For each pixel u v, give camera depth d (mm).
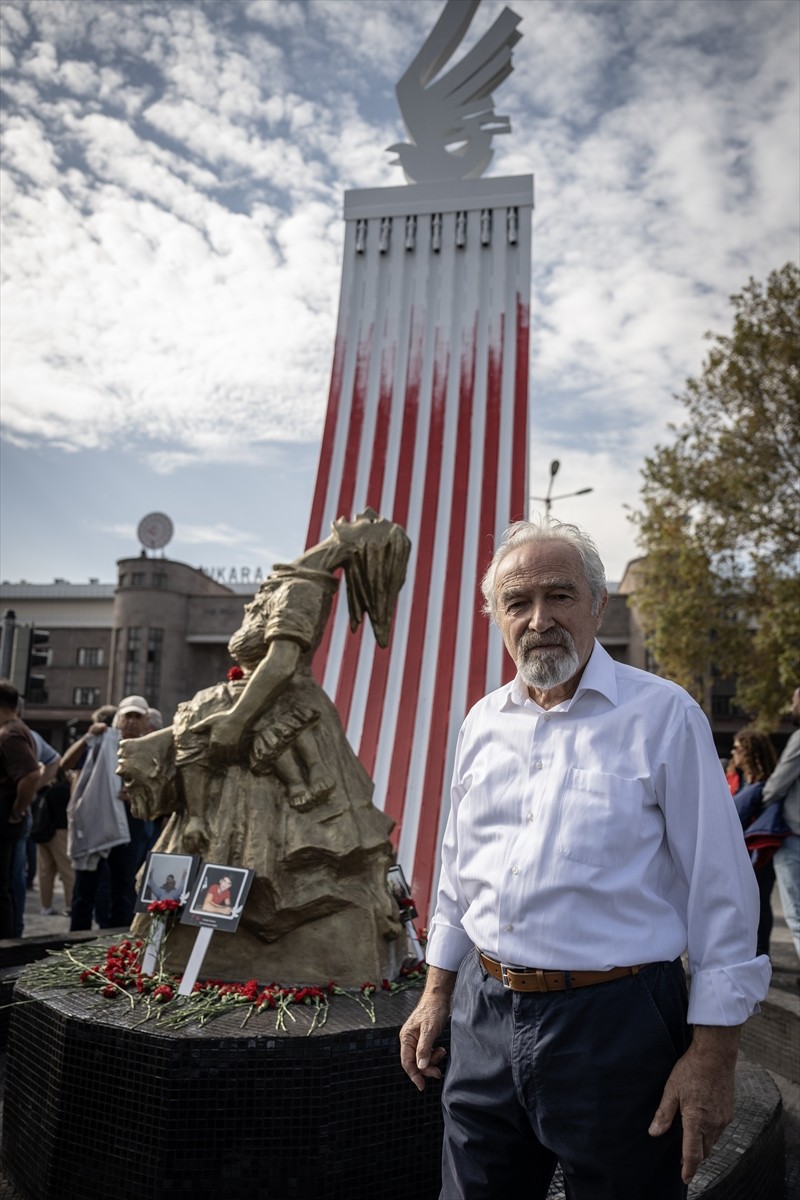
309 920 3258
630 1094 1527
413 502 6285
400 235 6902
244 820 3389
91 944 3600
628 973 1572
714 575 15594
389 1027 2586
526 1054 1592
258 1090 2428
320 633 3781
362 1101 2496
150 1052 2459
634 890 1581
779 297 15328
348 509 6359
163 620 32750
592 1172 1525
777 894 10578
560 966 1579
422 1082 1872
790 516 15219
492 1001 1690
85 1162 2506
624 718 1676
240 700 3486
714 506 15648
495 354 6496
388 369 6645
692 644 15695
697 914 1562
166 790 3529
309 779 3457
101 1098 2518
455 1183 1697
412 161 7117
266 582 3865
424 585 6066
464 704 5715
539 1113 1576
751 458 15422
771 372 15289
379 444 6473
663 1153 1538
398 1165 2529
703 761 1624
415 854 5391
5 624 10586
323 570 3832
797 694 5109
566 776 1670
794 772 4797
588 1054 1544
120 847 5691
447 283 6719
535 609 1756
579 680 1775
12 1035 2928
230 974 3201
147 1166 2404
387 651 5945
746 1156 2480
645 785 1624
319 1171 2400
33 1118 2693
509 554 1831
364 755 5711
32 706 38156
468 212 6824
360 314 6809
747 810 5086
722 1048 1485
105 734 5629
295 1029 2541
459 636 5883
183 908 3172
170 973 3189
